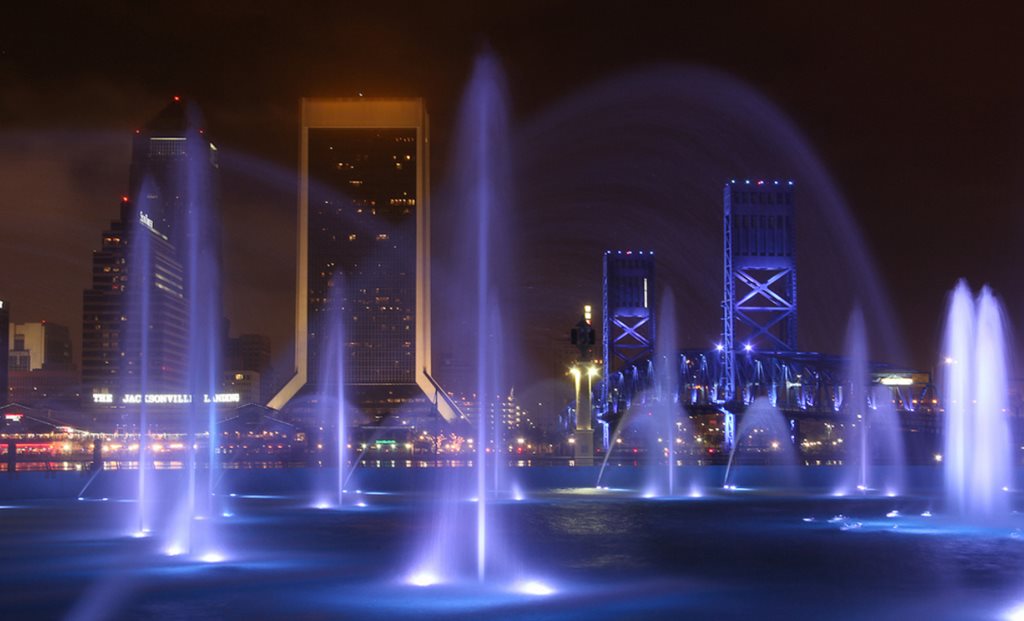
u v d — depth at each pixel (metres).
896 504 67.38
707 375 147.38
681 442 148.38
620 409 159.00
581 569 35.75
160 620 26.55
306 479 78.44
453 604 28.78
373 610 27.81
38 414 134.88
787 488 87.00
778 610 27.97
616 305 190.62
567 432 175.88
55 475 71.00
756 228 145.62
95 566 36.16
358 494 77.00
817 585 32.09
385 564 36.75
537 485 83.06
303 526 50.97
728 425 140.75
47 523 52.06
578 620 26.61
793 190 146.25
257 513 59.19
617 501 70.31
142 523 51.50
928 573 34.72
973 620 26.59
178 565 36.44
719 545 42.94
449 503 67.50
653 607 28.39
